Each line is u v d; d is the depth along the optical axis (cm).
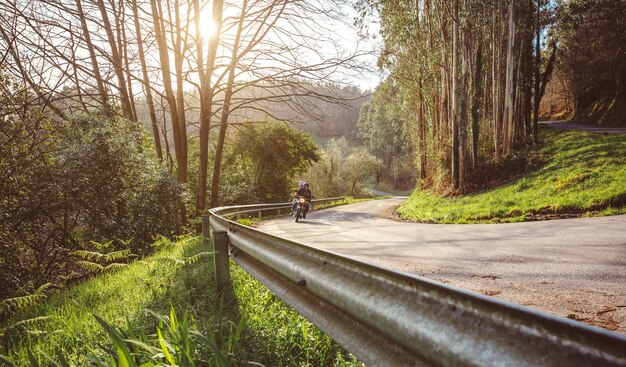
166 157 2091
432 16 2753
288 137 3716
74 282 912
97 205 1054
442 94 2764
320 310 219
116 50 1753
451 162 2664
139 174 1275
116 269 847
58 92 1099
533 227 1087
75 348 338
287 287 285
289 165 3778
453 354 103
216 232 466
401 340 131
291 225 1675
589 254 645
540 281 502
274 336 321
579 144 2364
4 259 776
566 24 3934
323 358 294
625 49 4616
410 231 1226
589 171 1725
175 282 535
